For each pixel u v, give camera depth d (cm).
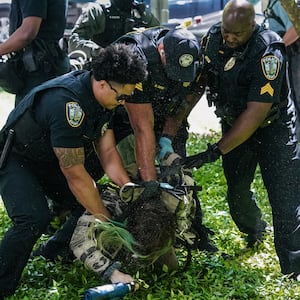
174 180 516
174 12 1591
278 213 554
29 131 488
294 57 838
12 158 505
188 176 529
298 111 850
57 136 464
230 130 525
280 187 552
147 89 505
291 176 551
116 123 558
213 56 535
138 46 502
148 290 504
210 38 536
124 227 489
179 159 523
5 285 496
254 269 564
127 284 461
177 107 530
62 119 462
